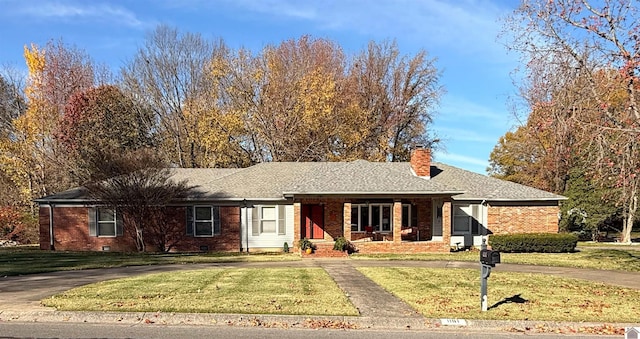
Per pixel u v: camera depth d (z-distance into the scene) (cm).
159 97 4219
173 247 2542
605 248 2678
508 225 2630
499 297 1123
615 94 1422
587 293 1200
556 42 1488
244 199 2539
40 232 2567
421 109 4306
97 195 2391
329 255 2139
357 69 4256
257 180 2755
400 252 2295
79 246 2553
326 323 888
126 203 2389
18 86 4228
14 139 4147
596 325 881
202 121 3869
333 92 3819
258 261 1944
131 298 1058
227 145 3856
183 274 1470
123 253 2330
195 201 2539
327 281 1336
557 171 3388
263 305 994
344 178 2442
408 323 895
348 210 2309
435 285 1288
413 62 4238
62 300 1030
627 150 1355
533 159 3991
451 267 1720
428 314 938
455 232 2616
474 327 888
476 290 1218
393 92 4262
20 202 3678
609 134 1404
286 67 4034
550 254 2214
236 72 3947
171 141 4247
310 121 3731
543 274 1553
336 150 4022
